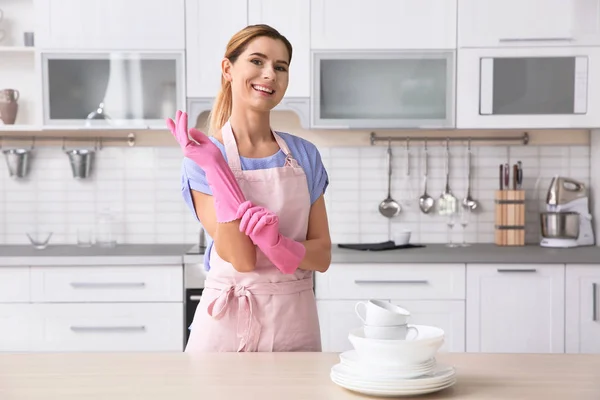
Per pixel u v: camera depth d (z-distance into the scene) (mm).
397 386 1269
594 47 3479
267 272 1885
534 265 3316
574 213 3621
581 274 3309
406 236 3641
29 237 3619
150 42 3518
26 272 3316
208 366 1515
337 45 3508
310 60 3514
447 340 3330
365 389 1281
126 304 3320
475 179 3881
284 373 1453
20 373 1462
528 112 3508
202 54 3529
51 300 3318
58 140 3877
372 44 3506
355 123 3527
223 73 1995
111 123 3541
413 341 1282
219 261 1912
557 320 3316
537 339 3324
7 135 3865
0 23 3822
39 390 1337
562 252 3375
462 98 3510
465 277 3320
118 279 3324
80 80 3531
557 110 3506
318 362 1549
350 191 3883
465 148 3879
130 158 3887
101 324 3326
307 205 1989
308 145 2076
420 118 3529
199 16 3518
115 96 3537
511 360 1574
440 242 3887
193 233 3904
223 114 2066
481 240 3891
